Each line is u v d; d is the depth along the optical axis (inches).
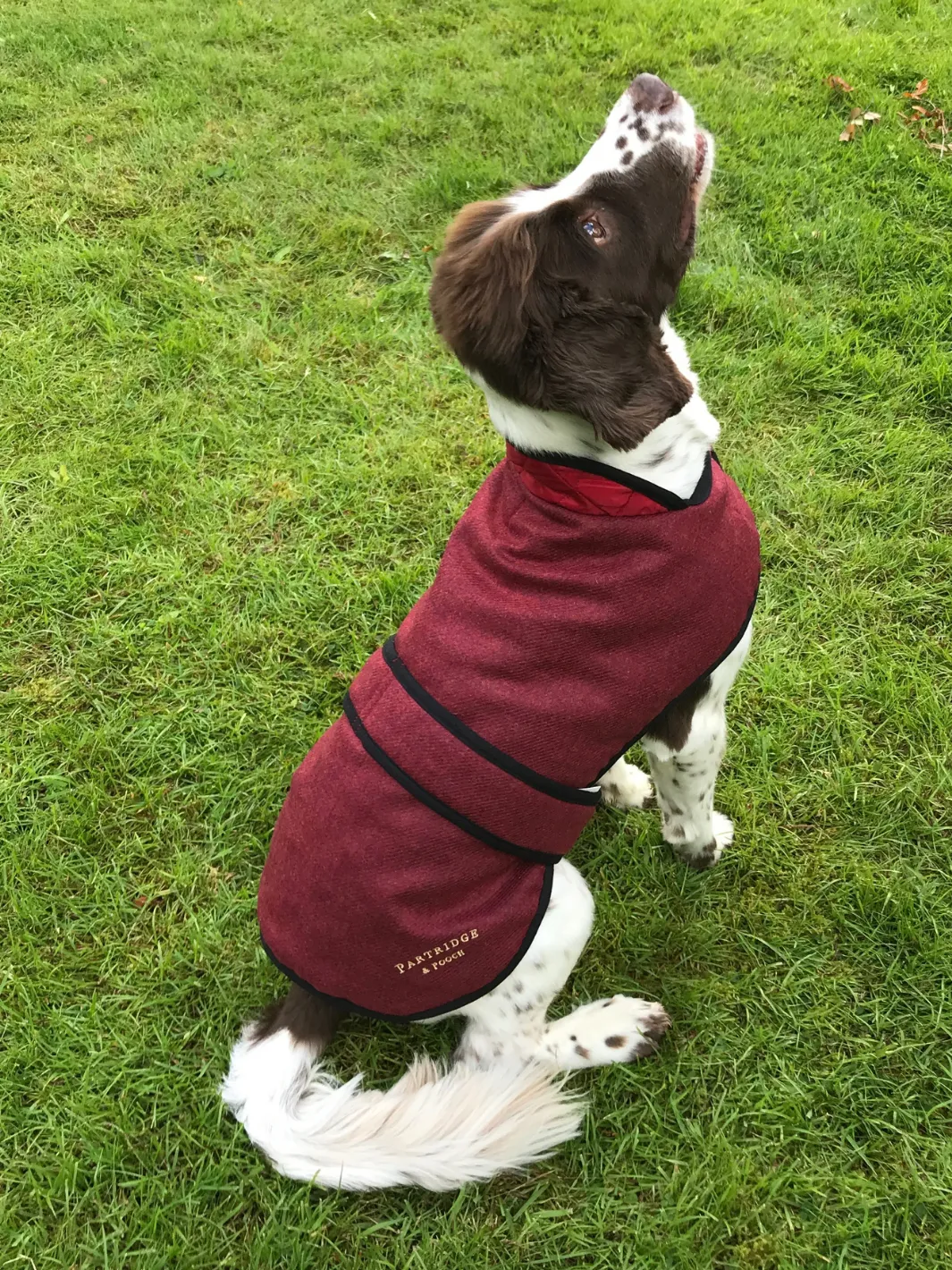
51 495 64.2
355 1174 37.9
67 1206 40.4
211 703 55.2
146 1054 44.1
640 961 45.8
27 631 58.5
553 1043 42.4
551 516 34.6
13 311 76.7
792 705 51.8
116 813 51.4
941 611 54.7
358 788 35.4
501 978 37.0
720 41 97.9
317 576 59.7
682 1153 40.6
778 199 77.3
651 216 37.0
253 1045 40.1
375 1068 43.9
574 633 33.9
